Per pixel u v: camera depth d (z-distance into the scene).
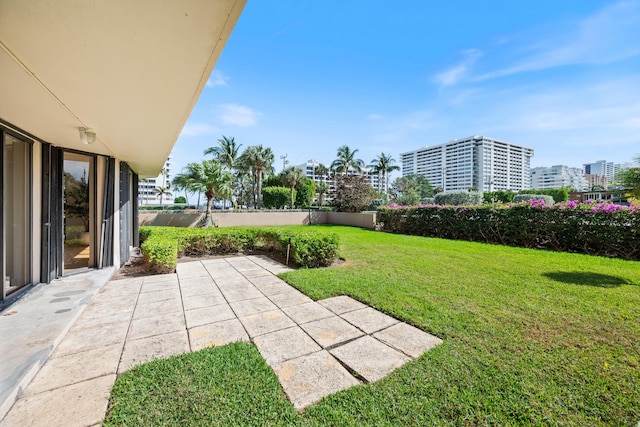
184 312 3.44
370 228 16.31
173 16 1.48
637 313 3.40
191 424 1.66
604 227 7.41
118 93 2.48
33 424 1.66
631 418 1.75
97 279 4.56
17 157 3.74
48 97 2.55
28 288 3.86
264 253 7.79
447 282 4.71
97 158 5.33
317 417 1.74
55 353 2.45
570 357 2.43
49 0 1.32
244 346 2.56
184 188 13.95
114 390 1.95
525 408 1.83
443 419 1.73
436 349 2.55
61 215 4.59
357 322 3.17
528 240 9.06
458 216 11.25
